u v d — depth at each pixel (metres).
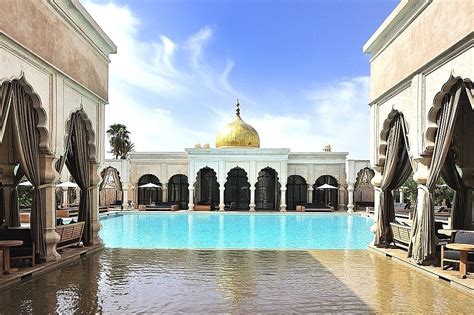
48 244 7.61
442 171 8.41
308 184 24.92
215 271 7.29
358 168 24.20
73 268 7.49
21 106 6.80
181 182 26.02
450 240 7.33
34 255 7.16
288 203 25.66
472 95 6.15
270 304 5.30
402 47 8.30
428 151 7.39
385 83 9.24
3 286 6.05
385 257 8.70
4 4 5.94
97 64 9.77
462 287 5.98
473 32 5.68
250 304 5.30
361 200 26.78
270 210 24.97
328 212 23.28
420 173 7.60
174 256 8.79
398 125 8.73
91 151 9.80
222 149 24.05
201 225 17.41
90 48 9.32
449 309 5.11
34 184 7.21
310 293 5.84
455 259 6.80
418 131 7.51
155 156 25.45
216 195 25.92
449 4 6.40
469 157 8.52
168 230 15.59
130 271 7.25
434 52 6.89
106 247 10.22
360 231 15.32
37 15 6.91
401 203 21.66
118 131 37.50
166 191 25.47
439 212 17.55
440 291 5.94
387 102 9.23
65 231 8.46
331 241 12.55
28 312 4.94
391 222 9.46
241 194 25.83
